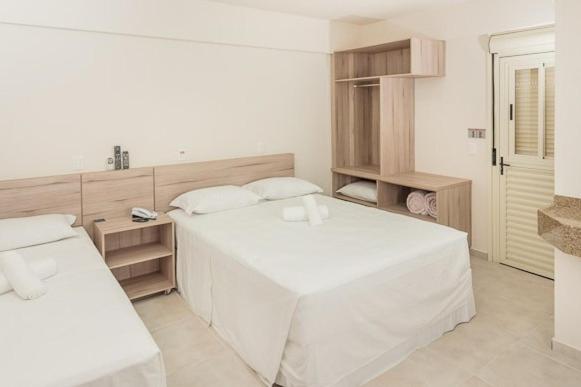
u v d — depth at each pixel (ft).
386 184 14.48
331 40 15.38
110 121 11.39
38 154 10.50
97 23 10.80
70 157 10.93
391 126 14.19
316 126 15.66
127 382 5.21
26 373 4.90
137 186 11.75
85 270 7.95
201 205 11.40
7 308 6.49
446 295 8.98
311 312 6.82
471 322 9.49
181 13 12.06
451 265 9.07
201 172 12.83
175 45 12.21
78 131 10.97
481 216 13.26
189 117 12.73
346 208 12.05
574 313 7.87
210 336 9.23
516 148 12.14
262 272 7.63
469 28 12.79
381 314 7.80
